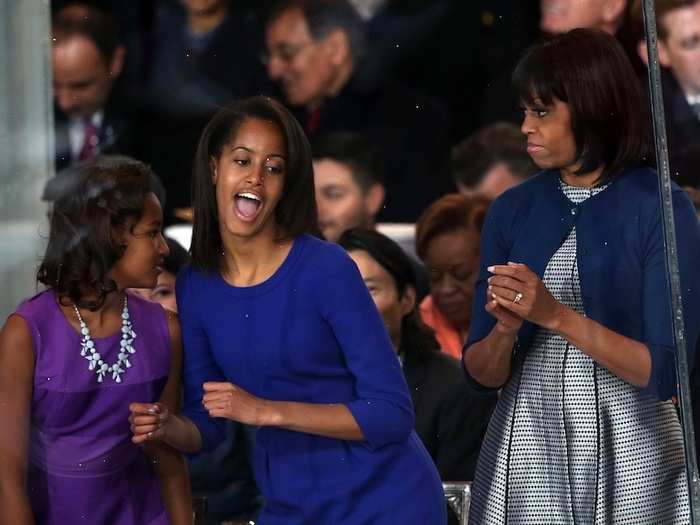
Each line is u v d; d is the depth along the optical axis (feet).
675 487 34.81
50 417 33.01
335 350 33.12
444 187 52.21
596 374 34.60
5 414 32.65
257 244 33.14
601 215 35.22
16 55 47.62
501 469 35.12
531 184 36.35
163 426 32.76
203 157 33.65
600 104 34.88
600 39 35.37
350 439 32.89
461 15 53.83
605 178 35.40
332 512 33.37
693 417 34.83
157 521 34.42
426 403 38.47
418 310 41.09
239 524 39.22
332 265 32.96
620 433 34.50
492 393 36.14
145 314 34.04
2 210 46.47
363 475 33.12
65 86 53.72
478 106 53.62
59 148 53.52
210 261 33.58
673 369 34.68
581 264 35.09
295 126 33.71
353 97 54.24
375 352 32.86
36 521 33.30
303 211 33.55
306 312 32.81
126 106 53.88
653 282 34.88
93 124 53.83
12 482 32.48
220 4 54.75
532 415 34.99
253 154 33.14
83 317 33.19
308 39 54.60
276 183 33.24
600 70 34.94
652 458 34.60
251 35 55.36
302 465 33.55
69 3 54.29
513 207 36.27
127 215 33.45
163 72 54.39
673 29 46.32
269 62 55.21
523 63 35.55
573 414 34.65
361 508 33.22
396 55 54.65
